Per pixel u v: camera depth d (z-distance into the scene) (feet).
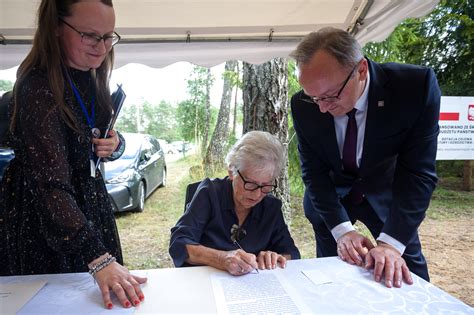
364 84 4.39
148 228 15.05
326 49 3.73
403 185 4.48
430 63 22.59
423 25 22.29
